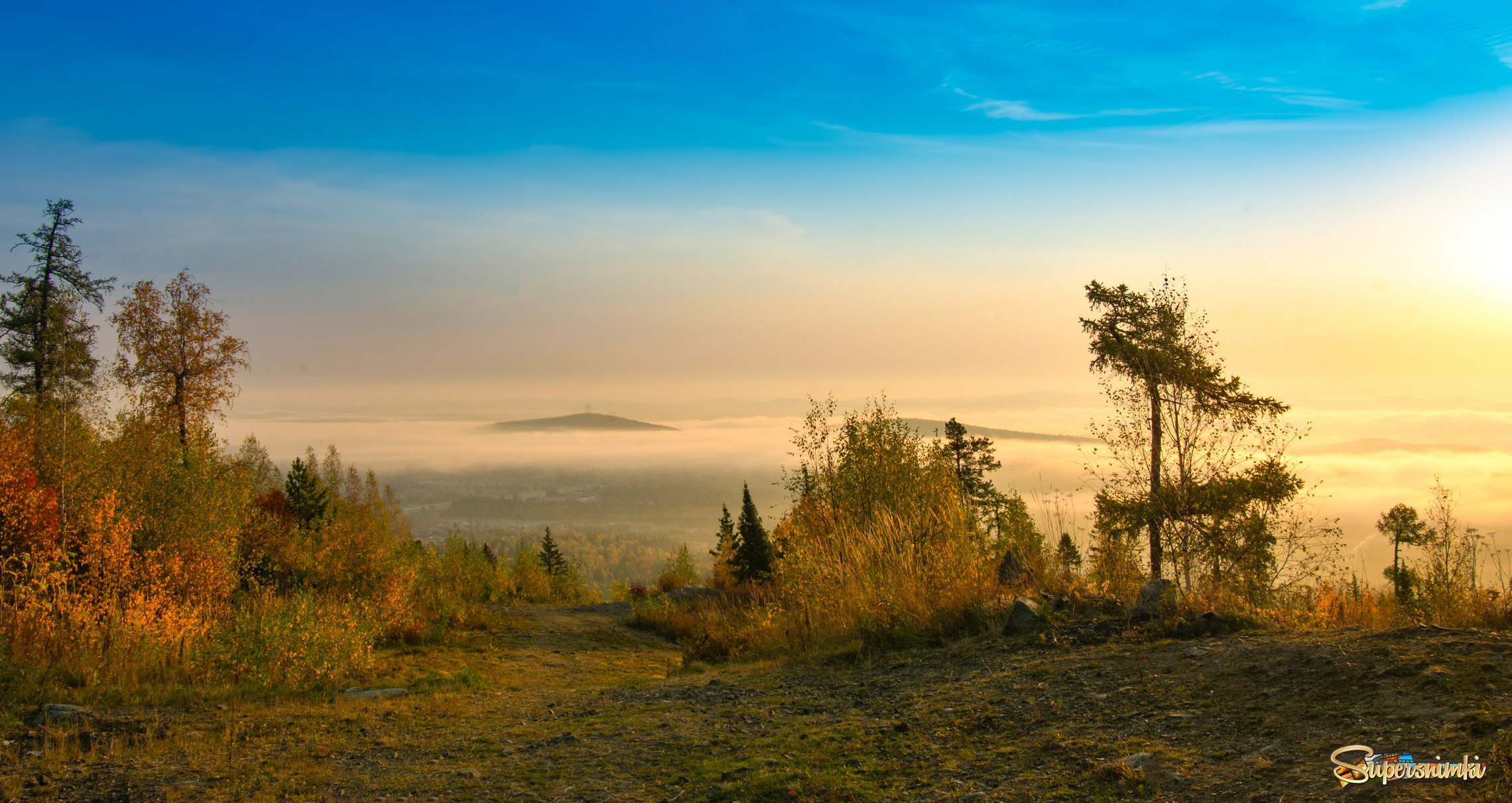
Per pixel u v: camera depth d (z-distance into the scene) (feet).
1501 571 28.48
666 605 94.22
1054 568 39.60
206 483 63.36
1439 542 37.32
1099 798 13.08
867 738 18.56
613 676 51.26
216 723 25.91
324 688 36.06
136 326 103.86
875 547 40.50
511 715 26.86
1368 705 14.56
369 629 50.19
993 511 94.22
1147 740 15.34
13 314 100.89
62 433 63.98
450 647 61.11
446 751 21.61
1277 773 12.65
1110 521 47.60
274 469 133.80
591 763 19.06
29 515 54.34
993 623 30.01
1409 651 16.65
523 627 80.02
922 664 27.02
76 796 18.12
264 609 42.42
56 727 24.36
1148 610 26.09
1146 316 63.31
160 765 20.76
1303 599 31.91
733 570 157.99
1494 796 10.29
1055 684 20.52
